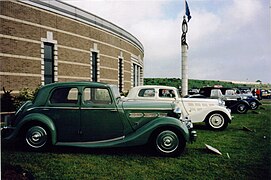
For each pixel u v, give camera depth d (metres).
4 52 12.43
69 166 4.76
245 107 15.23
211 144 6.79
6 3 12.51
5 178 3.77
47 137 5.62
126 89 26.28
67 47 16.58
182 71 15.42
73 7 16.94
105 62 21.39
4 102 10.91
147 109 5.77
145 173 4.46
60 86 5.73
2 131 5.65
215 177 4.30
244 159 5.36
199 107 9.46
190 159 5.34
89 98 5.81
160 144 5.52
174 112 5.77
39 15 14.37
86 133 5.68
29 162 4.90
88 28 18.70
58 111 5.66
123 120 5.70
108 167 4.75
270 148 6.32
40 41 14.45
